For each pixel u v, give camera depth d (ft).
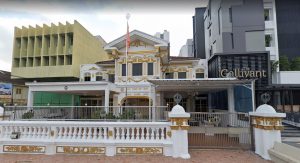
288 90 57.67
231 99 47.75
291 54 71.15
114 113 37.70
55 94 73.77
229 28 70.13
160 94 58.90
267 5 70.95
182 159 24.32
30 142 26.55
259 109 26.30
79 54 88.69
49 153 26.17
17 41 93.56
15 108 38.68
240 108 45.14
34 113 40.34
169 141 25.86
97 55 108.99
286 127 44.86
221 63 62.13
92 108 38.24
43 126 27.17
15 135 26.86
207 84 44.11
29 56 90.94
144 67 60.54
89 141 26.13
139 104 61.87
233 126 34.88
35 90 57.00
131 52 61.72
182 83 43.34
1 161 23.65
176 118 25.64
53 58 89.61
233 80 40.24
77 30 87.51
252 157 25.21
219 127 35.96
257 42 67.67
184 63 66.49
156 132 26.50
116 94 61.26
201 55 95.96
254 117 27.71
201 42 97.19
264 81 59.88
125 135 27.22
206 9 93.97
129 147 25.99
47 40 91.76
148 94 59.36
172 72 66.85
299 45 71.36
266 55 61.31
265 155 24.43
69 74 83.66
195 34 100.68
